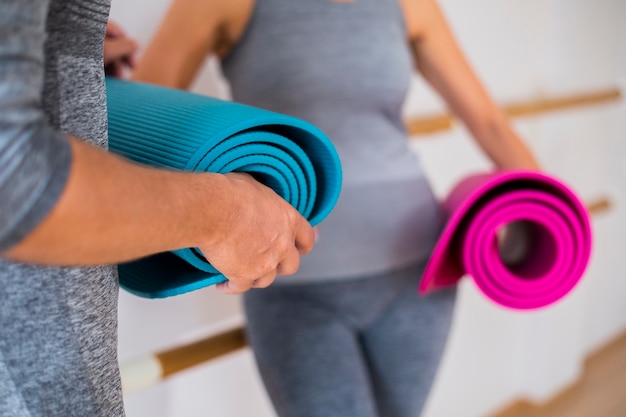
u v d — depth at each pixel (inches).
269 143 24.9
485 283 37.6
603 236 95.7
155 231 17.2
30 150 14.4
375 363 41.5
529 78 78.1
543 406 87.0
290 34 37.1
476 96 44.8
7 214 14.2
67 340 19.0
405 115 63.9
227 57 39.3
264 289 38.3
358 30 38.2
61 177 14.8
